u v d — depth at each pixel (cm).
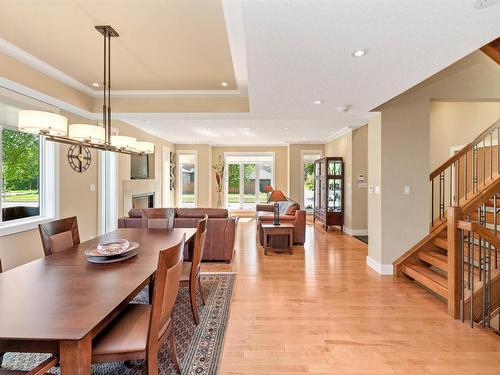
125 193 600
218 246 441
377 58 221
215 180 1027
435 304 294
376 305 290
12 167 361
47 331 114
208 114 460
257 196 1046
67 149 445
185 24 256
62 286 160
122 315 175
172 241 276
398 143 380
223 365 196
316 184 841
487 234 248
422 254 364
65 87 398
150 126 672
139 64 346
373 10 158
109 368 194
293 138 863
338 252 507
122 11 236
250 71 247
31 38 285
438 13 160
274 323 254
